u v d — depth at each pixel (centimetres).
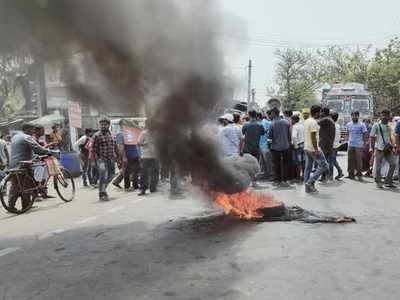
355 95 2058
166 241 495
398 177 900
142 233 538
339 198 735
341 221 552
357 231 509
